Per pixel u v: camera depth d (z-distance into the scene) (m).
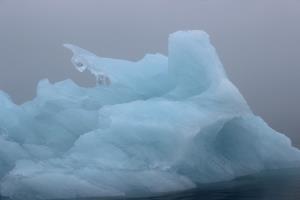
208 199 24.64
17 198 26.09
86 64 33.84
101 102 33.59
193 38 33.75
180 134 28.42
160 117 29.50
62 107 32.31
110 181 26.84
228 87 31.50
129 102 32.59
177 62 33.81
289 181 29.72
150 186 27.22
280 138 35.84
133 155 28.39
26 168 26.69
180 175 28.73
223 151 32.97
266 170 34.91
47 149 30.05
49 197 25.98
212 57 33.38
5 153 29.53
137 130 28.92
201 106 30.69
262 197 24.77
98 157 27.84
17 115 32.34
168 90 34.56
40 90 33.25
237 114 31.00
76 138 31.09
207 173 30.52
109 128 28.91
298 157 36.06
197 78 33.28
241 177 32.09
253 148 33.97
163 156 28.67
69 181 26.16
